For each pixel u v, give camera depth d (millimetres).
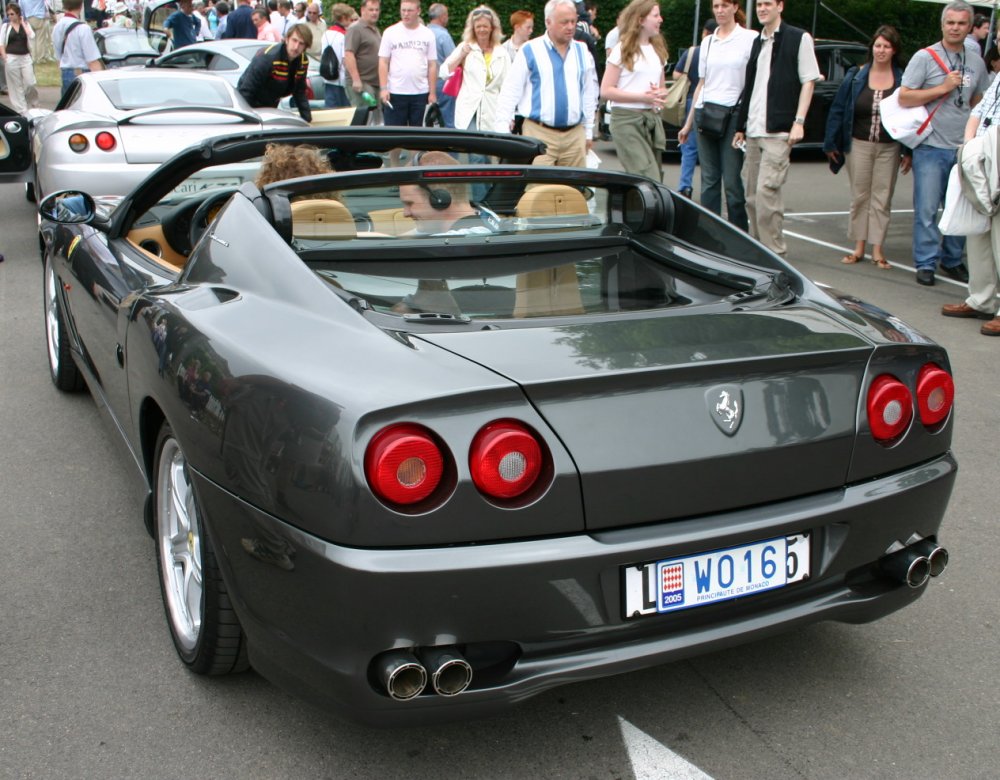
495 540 2018
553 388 2027
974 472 4238
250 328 2389
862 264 8227
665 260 2988
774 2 7574
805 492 2283
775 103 7727
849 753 2449
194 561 2635
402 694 2021
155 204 3812
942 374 2463
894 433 2379
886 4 20922
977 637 2980
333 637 2041
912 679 2764
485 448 1967
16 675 2730
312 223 2816
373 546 1973
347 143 3543
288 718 2561
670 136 13594
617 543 2070
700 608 2197
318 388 2078
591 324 2373
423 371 2068
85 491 3926
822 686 2725
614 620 2119
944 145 7254
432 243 2922
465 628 2025
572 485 2037
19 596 3150
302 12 18281
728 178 8422
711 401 2156
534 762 2410
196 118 7582
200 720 2549
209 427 2293
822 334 2398
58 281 4453
